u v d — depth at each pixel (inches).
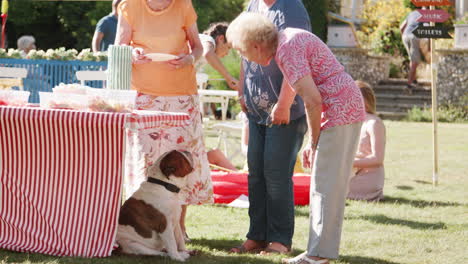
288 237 206.5
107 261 181.2
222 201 285.3
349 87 176.2
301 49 171.6
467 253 210.2
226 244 217.3
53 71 319.3
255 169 208.4
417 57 816.3
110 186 182.9
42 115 174.6
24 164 184.9
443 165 417.1
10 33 1230.3
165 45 216.1
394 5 981.2
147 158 206.1
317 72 176.2
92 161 182.2
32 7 1150.3
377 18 1000.9
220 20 1250.6
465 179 368.2
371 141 307.9
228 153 458.9
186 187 214.7
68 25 1167.6
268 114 202.1
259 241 210.2
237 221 253.8
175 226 194.5
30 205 185.9
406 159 441.1
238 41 176.9
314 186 177.9
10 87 279.6
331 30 886.4
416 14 812.0
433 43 352.8
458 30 800.9
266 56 177.3
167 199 187.3
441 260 201.2
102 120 171.6
